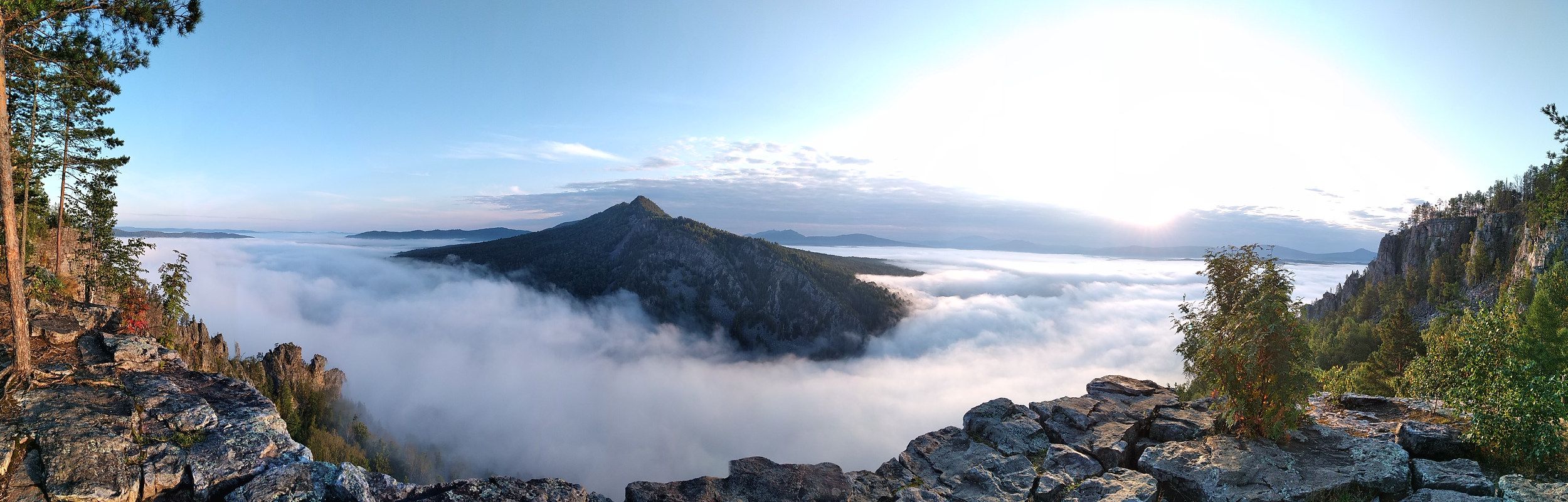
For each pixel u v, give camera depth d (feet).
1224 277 38.50
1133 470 32.53
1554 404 31.76
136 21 53.98
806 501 28.63
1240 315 36.76
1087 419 38.29
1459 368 42.68
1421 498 28.58
